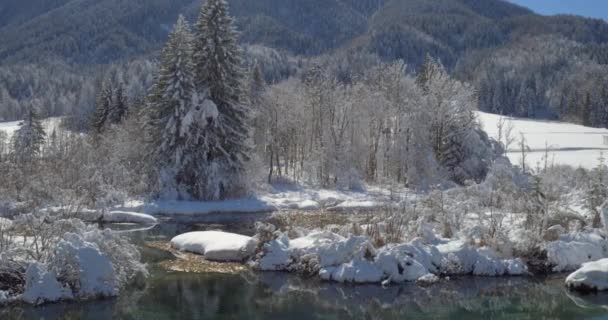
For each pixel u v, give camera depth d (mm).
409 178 51625
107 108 64750
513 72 155250
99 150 46469
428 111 54062
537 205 25656
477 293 20312
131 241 27500
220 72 41125
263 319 17422
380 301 19312
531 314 18328
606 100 115938
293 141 54812
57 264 18250
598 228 25609
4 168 36719
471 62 184750
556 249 23266
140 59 189625
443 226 25375
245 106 42719
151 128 41906
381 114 54531
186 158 40781
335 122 56594
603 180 31172
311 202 42688
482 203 30188
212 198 40750
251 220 35344
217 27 41344
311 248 22531
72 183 36094
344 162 52375
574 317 18000
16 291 18031
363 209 40500
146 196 40031
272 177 50938
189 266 22828
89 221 33344
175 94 40094
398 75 57531
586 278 20562
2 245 18750
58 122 100375
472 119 54469
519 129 93312
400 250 21859
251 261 23062
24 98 149375
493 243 23406
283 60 175625
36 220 19594
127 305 18156
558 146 76188
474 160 52844
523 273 22531
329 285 20828
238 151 42125
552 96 144375
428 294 20156
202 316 17500
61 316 16984
